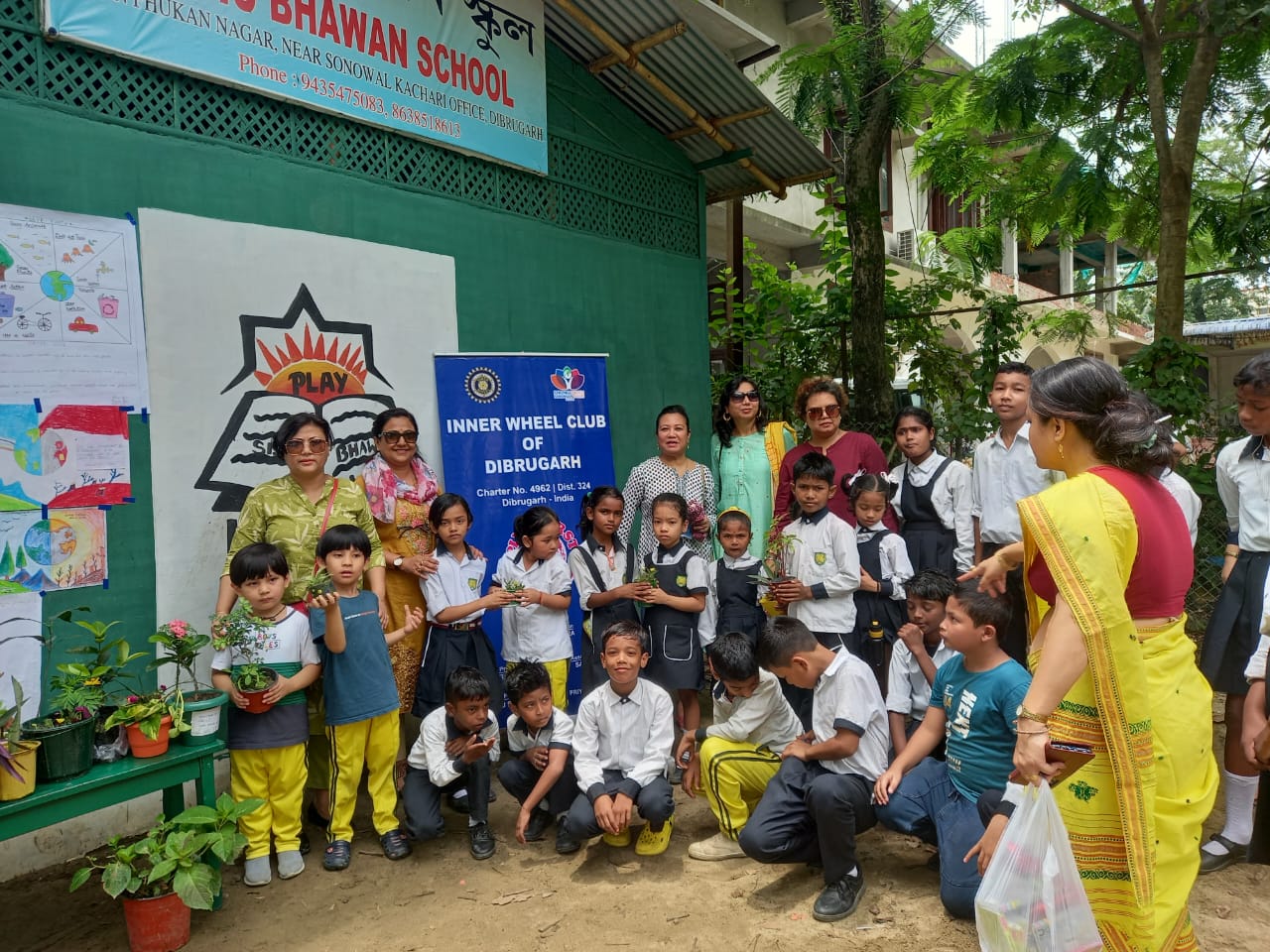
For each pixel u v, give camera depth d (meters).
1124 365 6.20
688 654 4.09
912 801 2.98
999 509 3.95
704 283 6.26
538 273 5.09
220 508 3.68
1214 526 5.92
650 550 4.55
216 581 3.66
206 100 3.69
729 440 4.96
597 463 5.09
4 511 3.09
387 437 3.92
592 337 5.41
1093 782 1.95
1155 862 1.94
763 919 2.87
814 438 4.74
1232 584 3.28
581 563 4.33
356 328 4.18
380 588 3.69
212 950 2.74
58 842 3.31
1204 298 20.45
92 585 3.31
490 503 4.66
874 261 6.74
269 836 3.27
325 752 3.61
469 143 4.64
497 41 4.76
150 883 2.72
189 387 3.59
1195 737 1.98
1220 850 3.16
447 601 3.88
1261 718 2.42
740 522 4.24
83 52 3.33
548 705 3.42
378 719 3.45
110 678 2.95
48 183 3.21
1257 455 3.28
